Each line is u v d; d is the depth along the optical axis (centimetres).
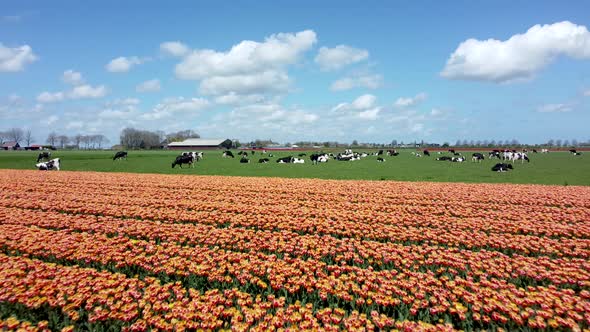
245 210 1830
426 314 806
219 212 1811
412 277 947
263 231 1468
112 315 758
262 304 799
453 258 1070
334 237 1360
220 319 778
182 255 1120
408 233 1382
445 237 1314
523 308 805
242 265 1003
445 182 3138
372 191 2528
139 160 7169
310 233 1457
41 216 1638
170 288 926
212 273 962
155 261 1054
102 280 909
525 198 2212
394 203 2108
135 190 2598
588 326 743
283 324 749
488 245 1260
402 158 8550
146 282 954
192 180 3272
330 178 3700
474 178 3675
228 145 18312
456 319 788
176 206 1958
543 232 1424
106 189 2652
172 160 7188
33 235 1292
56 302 802
